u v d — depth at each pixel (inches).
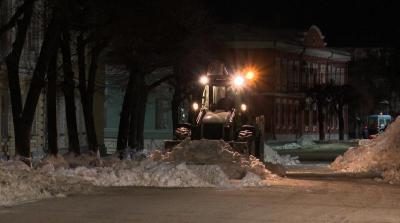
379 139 1314.0
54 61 1154.0
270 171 1107.3
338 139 3415.4
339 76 3506.4
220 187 824.9
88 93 1332.4
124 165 961.5
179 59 1464.1
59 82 1460.4
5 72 1381.6
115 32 1181.1
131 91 1494.8
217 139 1131.3
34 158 1258.6
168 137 2770.7
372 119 3152.1
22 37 1038.4
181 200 689.0
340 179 999.6
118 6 1108.5
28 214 585.6
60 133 1630.2
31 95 1050.7
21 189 696.4
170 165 924.0
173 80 1834.4
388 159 1186.6
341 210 624.7
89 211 605.3
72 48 1587.1
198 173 867.4
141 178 845.8
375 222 553.3
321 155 2050.9
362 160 1242.6
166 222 544.1
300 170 1284.4
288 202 680.4
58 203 660.1
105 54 1612.9
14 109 1049.5
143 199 695.1
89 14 1115.3
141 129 1711.4
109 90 2731.3
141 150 1565.0
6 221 545.3
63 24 1056.8
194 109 1211.9
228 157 986.1
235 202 674.8
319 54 3292.3
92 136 1336.1
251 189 807.1
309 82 3243.1
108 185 831.1
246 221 552.1
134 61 1411.2
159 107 2807.6
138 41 1293.1
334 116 3523.6
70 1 1034.1
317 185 876.0
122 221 548.4
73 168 983.6
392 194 767.1
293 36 3179.1
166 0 1249.4
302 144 2664.9
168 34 1318.9
